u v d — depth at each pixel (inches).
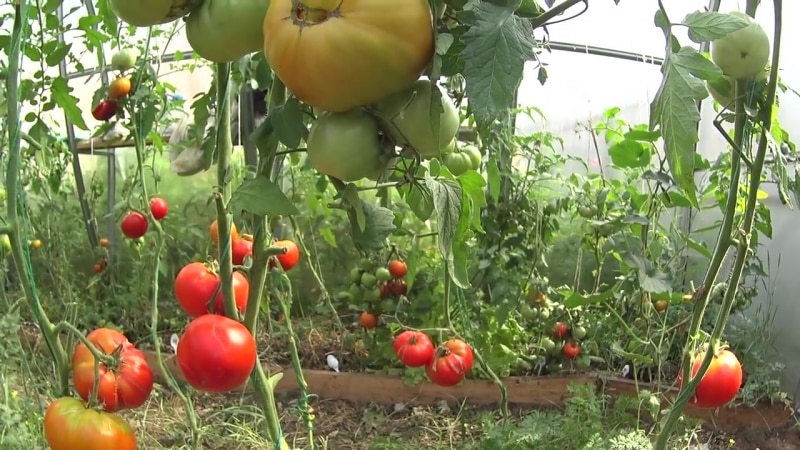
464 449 69.3
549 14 25.0
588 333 92.6
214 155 36.9
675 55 23.5
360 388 93.4
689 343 43.7
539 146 94.6
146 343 109.2
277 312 114.9
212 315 29.1
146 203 68.9
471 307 89.0
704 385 42.8
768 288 92.4
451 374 61.5
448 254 25.7
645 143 76.9
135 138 68.7
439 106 22.8
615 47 101.0
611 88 104.3
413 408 91.2
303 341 106.3
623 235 73.7
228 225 29.9
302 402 59.7
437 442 79.9
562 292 86.7
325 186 63.7
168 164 126.3
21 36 30.2
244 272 34.6
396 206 99.3
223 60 25.0
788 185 45.8
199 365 27.4
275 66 21.5
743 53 32.7
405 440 82.1
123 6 23.2
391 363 96.3
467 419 87.4
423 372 91.4
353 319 114.1
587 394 74.8
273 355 102.4
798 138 82.0
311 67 20.5
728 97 36.0
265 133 27.0
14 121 30.4
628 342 90.7
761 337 90.5
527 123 109.3
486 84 19.3
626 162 75.3
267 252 29.6
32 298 31.4
